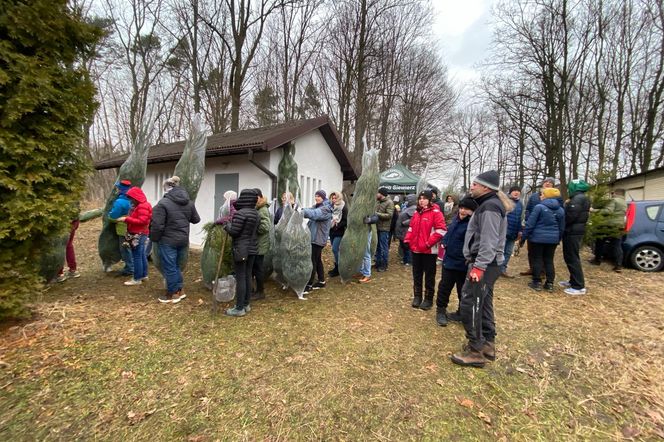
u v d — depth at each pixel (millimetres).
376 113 24109
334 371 2895
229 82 17125
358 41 19453
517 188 5828
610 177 7223
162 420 2260
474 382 2762
